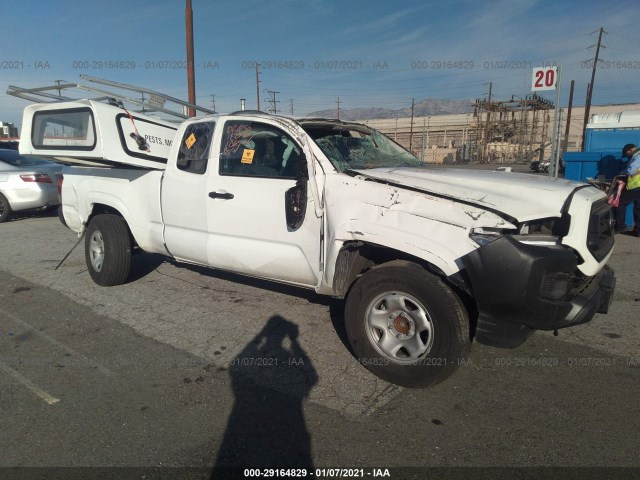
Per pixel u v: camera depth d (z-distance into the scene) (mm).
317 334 4402
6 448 2859
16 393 3469
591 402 3266
